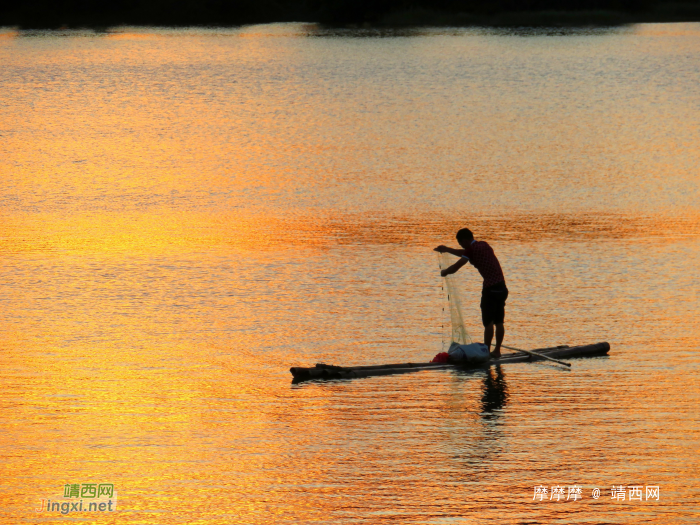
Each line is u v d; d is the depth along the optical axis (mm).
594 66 154375
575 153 80500
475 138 89188
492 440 26031
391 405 28750
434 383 30734
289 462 24734
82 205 61969
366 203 62219
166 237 52781
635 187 66375
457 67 158500
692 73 141125
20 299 40531
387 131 94312
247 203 62500
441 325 37406
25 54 184750
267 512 22219
